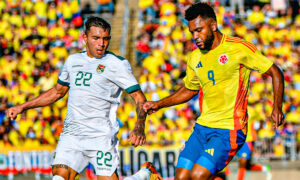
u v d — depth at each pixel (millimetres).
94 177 31719
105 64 16125
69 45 47156
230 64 15477
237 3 49719
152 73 43500
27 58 46500
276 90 15219
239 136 15641
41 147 33688
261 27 47312
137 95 16359
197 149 16172
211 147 15445
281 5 48844
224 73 15578
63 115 40188
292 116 40750
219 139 15586
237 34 46594
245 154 27234
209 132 15945
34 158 33688
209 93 16031
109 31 15953
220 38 15578
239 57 15398
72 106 16281
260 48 46375
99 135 16109
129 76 16203
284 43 46719
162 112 38250
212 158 15242
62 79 16984
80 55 16625
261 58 15320
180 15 47719
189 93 17297
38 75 46000
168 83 42969
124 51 46375
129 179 17016
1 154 33906
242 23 47719
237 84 15633
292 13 49094
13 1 49594
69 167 16031
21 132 39531
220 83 15727
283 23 47625
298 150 37094
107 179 16141
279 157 35969
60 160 16062
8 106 43188
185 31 46219
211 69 15781
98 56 15969
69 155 16125
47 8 49250
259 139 36031
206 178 15070
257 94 40500
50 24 48500
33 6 49250
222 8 46812
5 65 45906
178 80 43688
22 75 45281
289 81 43469
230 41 15508
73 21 48469
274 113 15219
